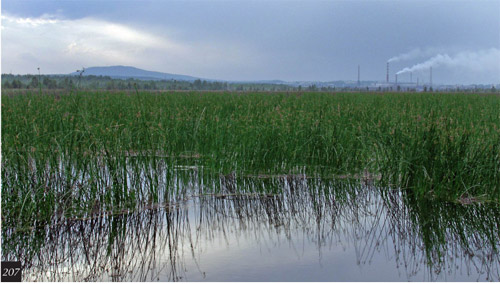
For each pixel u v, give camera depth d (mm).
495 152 6445
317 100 15758
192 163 7789
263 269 4293
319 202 6453
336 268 4332
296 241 5059
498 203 6191
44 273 4273
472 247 4926
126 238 5148
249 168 7578
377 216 5891
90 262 4516
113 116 10070
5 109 9320
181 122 8430
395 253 4730
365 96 19656
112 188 6020
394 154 7113
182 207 6250
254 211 6098
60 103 10859
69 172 5852
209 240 5090
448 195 6375
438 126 7527
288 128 8094
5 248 4793
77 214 5723
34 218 5441
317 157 7637
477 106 13141
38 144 6293
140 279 4113
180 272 4230
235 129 8125
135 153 6625
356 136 8055
